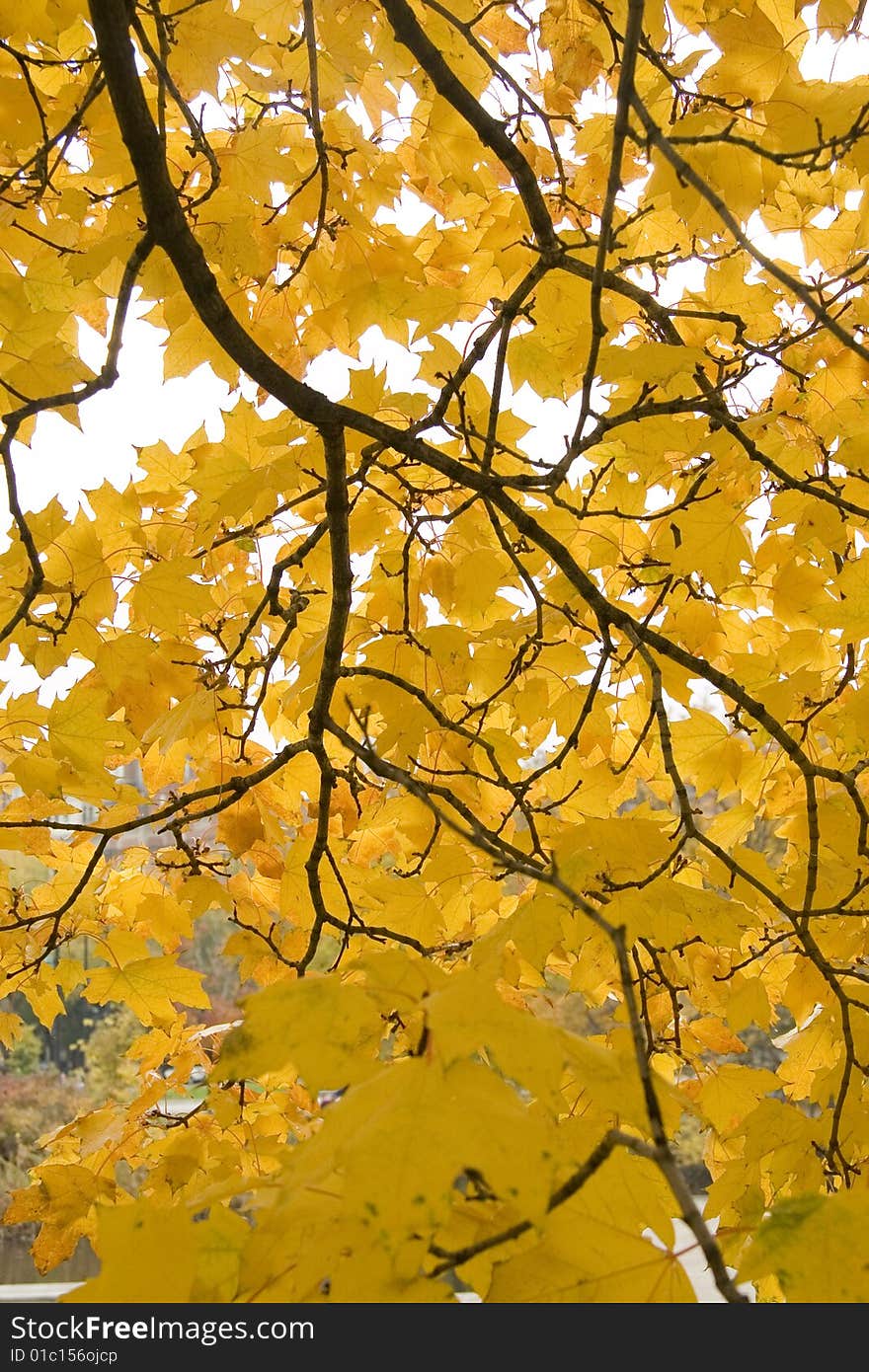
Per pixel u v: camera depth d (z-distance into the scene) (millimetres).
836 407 2725
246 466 2709
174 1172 2553
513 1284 910
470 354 2373
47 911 2975
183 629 2850
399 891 2436
